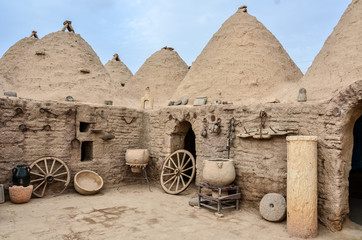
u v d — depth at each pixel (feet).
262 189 24.14
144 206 26.37
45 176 28.94
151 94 57.57
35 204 26.37
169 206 26.45
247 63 38.37
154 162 35.70
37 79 43.65
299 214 19.07
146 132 37.52
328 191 20.13
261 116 24.49
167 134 33.96
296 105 22.61
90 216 23.29
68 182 30.22
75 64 47.01
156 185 35.09
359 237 18.80
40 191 29.22
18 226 20.62
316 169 19.42
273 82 37.11
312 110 21.56
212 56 41.55
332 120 20.10
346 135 20.08
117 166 35.04
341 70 27.68
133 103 51.29
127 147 36.22
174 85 58.80
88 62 49.14
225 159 26.23
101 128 33.76
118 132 35.32
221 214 23.43
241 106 26.50
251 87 36.63
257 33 41.11
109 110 34.53
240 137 26.03
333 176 19.84
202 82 40.04
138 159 33.40
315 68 31.24
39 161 29.19
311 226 18.92
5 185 27.32
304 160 19.11
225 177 24.26
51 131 30.14
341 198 19.67
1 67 56.18
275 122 23.73
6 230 19.77
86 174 32.27
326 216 20.18
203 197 25.22
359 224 20.84
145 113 37.99
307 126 21.83
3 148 27.32
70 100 38.34
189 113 31.37
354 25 29.17
